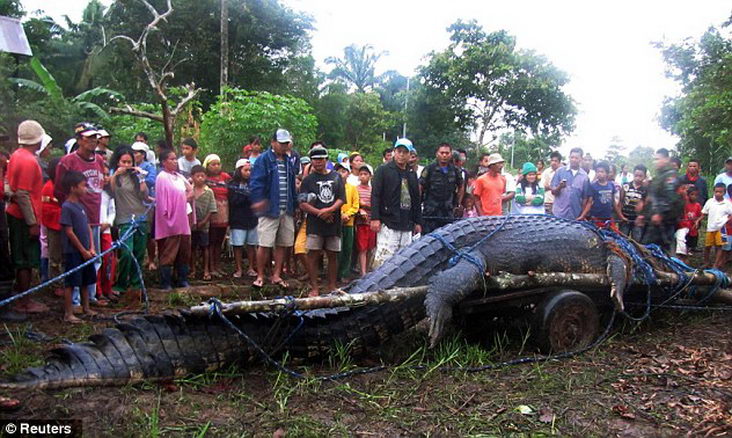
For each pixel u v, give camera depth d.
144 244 7.13
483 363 5.01
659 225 7.99
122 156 6.93
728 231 10.16
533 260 5.66
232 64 30.27
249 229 8.45
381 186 7.38
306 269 8.51
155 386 4.11
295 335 4.72
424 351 5.07
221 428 3.60
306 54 37.19
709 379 4.80
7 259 6.16
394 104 49.25
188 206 7.35
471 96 32.94
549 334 5.27
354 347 4.93
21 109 16.55
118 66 27.72
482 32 33.16
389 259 5.50
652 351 5.55
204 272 8.25
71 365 3.91
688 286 6.60
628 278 5.91
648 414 4.07
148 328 4.27
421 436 3.65
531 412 4.04
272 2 30.25
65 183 5.78
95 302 6.61
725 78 18.88
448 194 8.01
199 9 28.53
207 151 14.31
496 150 40.81
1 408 3.51
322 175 7.36
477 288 5.17
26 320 5.86
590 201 9.32
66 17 27.94
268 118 13.88
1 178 6.13
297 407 3.98
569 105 32.34
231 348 4.45
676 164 8.13
